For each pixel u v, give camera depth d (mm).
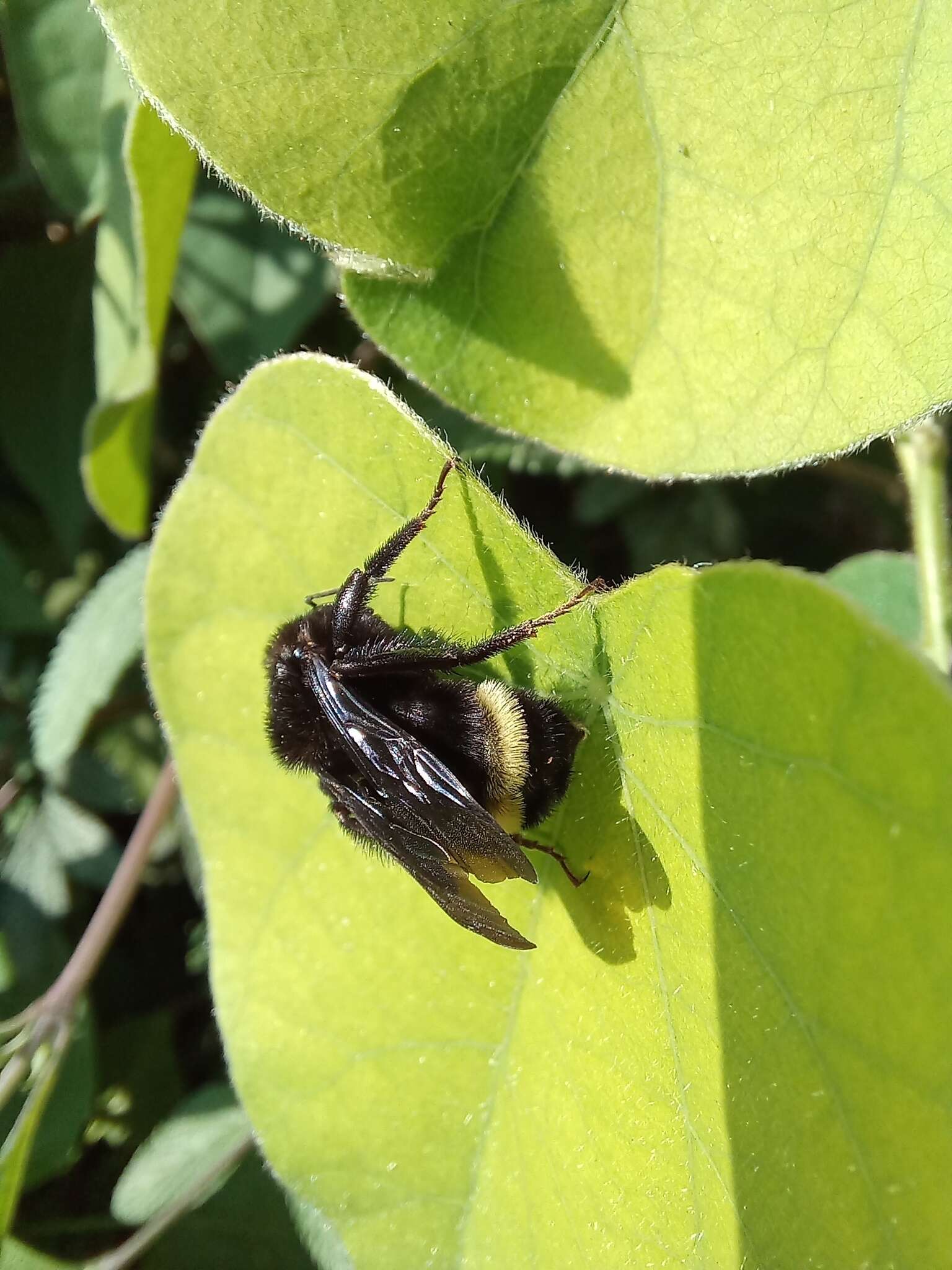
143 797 99
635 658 46
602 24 48
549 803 54
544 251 51
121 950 101
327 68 47
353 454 56
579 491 93
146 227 66
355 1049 63
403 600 59
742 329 51
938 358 48
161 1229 77
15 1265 73
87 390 94
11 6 73
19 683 100
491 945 60
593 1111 55
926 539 73
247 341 84
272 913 66
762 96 49
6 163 89
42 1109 79
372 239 50
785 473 96
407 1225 61
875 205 48
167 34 47
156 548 64
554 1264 57
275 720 61
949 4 46
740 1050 45
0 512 102
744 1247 47
